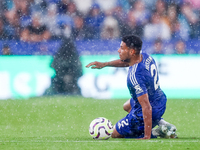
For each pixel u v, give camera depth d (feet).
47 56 138.82
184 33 156.56
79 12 155.53
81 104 113.50
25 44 140.46
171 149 44.75
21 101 119.85
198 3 158.92
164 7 158.51
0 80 131.34
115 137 57.16
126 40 52.34
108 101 121.49
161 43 148.15
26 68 134.82
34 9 153.89
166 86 134.92
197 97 134.31
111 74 134.41
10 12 153.07
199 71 136.26
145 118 51.34
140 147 45.98
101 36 155.33
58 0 154.51
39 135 62.34
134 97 54.49
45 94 136.77
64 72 138.00
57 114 94.99
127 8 158.30
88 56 141.18
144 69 51.29
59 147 46.75
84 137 58.70
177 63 136.46
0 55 134.00
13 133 65.46
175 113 96.58
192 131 67.10
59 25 151.94
